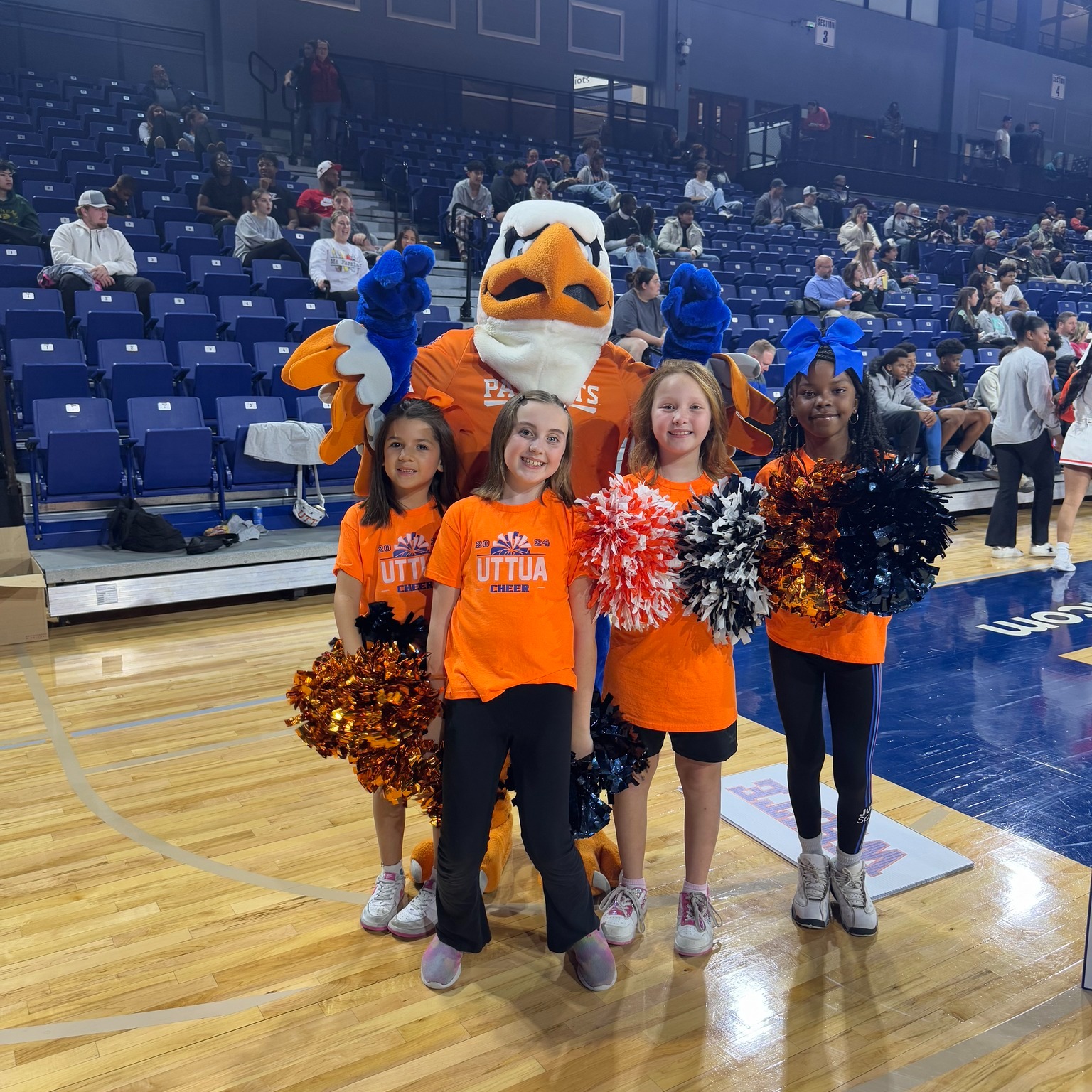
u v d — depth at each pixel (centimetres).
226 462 507
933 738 326
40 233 653
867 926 211
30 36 1070
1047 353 740
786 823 262
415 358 205
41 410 463
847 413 207
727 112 1548
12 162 808
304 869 238
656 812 270
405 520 198
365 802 275
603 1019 184
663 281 878
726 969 200
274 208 805
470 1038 179
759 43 1550
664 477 200
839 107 1645
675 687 192
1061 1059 174
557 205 210
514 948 209
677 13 1464
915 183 1506
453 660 180
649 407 198
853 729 204
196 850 247
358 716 178
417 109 1262
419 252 188
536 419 175
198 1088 166
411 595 199
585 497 216
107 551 465
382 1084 167
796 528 186
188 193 820
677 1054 175
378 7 1239
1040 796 282
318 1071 170
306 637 425
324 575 485
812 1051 175
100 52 1105
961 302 892
